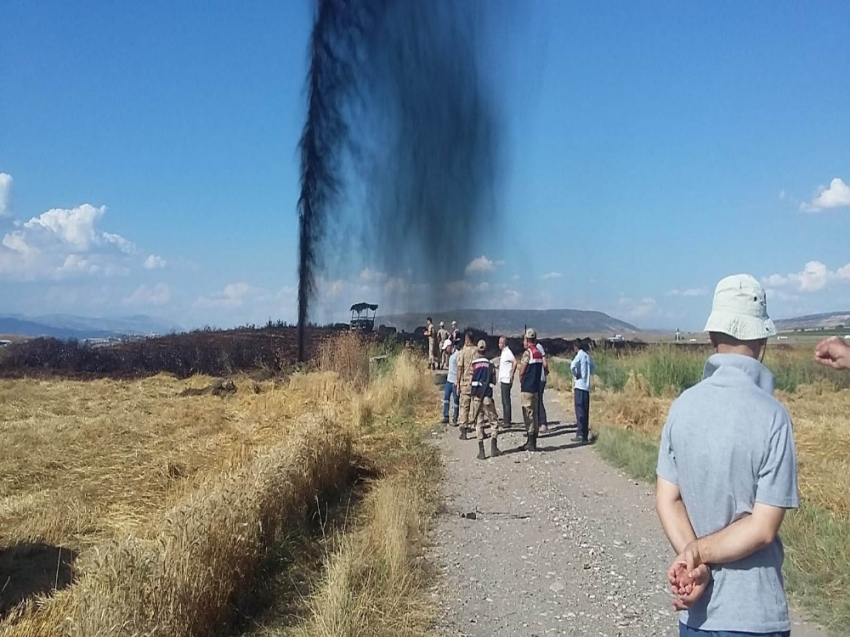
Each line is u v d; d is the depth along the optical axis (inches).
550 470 503.8
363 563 284.2
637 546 338.0
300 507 349.4
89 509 384.2
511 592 281.0
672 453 131.8
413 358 1051.3
